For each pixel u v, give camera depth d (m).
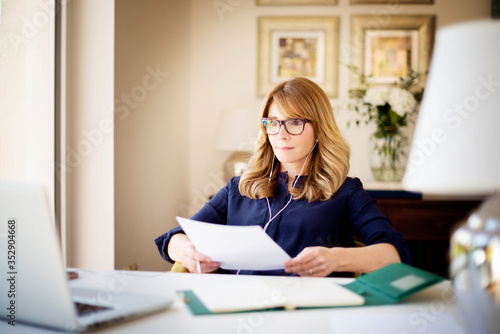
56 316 0.74
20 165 1.79
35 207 0.71
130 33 2.28
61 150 2.06
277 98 1.50
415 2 3.13
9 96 1.72
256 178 1.53
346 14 3.20
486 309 0.60
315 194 1.45
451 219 2.53
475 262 0.61
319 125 1.49
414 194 2.59
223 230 1.04
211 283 1.03
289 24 3.25
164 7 2.77
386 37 3.16
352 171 3.16
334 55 3.21
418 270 1.00
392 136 2.69
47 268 0.72
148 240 2.60
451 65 0.81
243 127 2.92
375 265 1.17
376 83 3.18
